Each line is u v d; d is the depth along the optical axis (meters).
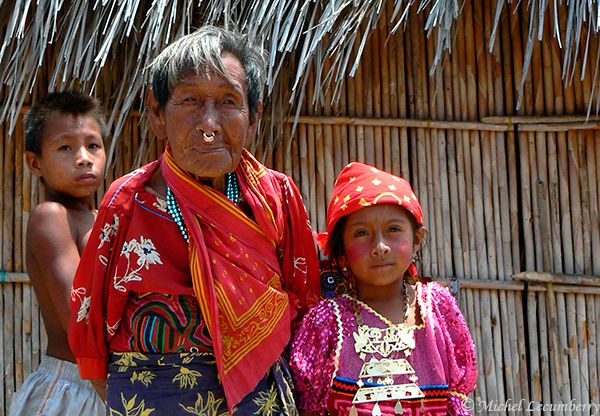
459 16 3.25
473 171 3.22
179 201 1.86
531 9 3.03
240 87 1.81
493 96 3.26
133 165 3.02
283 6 2.65
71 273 2.18
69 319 2.16
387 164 3.17
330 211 2.25
